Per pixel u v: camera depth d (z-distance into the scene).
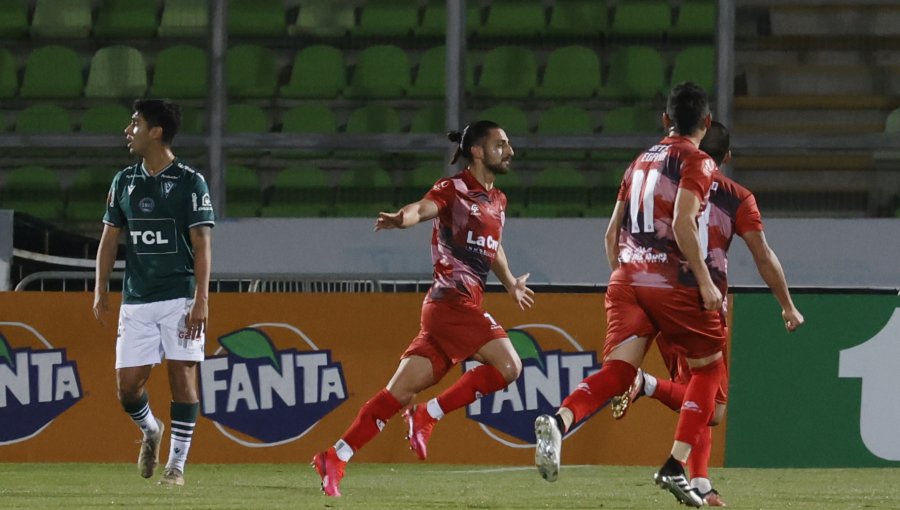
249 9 41.66
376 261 33.22
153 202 18.56
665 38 41.19
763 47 42.00
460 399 18.62
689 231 15.05
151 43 41.47
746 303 23.64
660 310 15.43
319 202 38.94
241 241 33.38
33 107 39.94
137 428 23.97
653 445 23.67
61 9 41.69
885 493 18.92
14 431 23.95
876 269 32.75
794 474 22.41
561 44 41.34
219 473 21.97
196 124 39.56
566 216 38.59
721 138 17.75
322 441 23.86
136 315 18.83
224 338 23.98
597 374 15.58
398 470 22.81
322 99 40.34
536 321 23.83
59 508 14.80
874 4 42.16
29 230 31.38
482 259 18.42
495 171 18.59
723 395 16.66
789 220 32.97
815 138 35.03
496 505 15.74
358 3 42.16
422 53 41.59
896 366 23.58
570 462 23.67
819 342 23.59
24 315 24.02
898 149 34.84
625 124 39.47
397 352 23.94
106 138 36.31
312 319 23.97
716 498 16.56
